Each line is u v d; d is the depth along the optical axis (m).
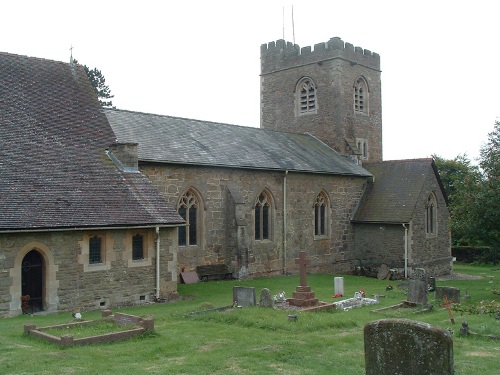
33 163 22.84
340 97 46.03
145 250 24.23
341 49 46.41
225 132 36.88
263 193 34.78
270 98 50.44
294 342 14.93
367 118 48.94
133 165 26.20
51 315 20.42
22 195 21.12
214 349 14.11
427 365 9.79
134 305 23.55
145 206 24.42
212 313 19.00
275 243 35.12
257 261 33.91
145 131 30.81
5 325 17.61
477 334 16.14
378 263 39.69
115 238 23.09
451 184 62.62
